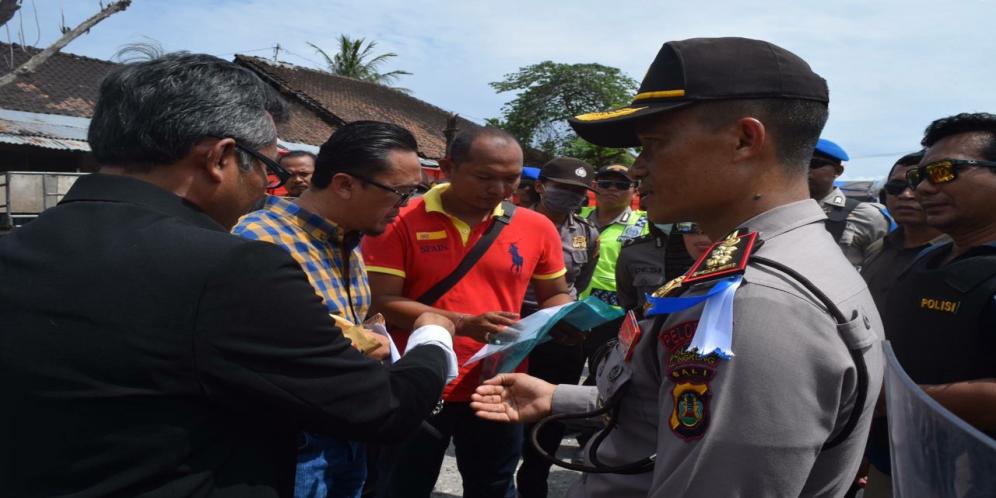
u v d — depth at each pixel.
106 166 1.25
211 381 1.08
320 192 2.10
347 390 1.21
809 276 1.06
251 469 1.16
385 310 2.63
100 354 1.04
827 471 1.10
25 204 11.02
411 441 2.57
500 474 2.77
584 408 1.55
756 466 0.97
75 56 18.41
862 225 3.98
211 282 1.08
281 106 1.40
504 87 29.28
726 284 1.04
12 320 1.08
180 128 1.19
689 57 1.14
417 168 2.13
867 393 1.05
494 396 1.64
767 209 1.15
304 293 1.18
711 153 1.14
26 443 1.06
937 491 0.82
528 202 5.27
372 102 27.30
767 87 1.12
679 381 1.06
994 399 1.63
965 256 1.96
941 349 1.87
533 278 3.03
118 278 1.07
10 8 9.97
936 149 2.04
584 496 1.36
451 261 2.71
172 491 1.07
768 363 0.98
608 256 4.61
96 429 1.04
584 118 1.27
